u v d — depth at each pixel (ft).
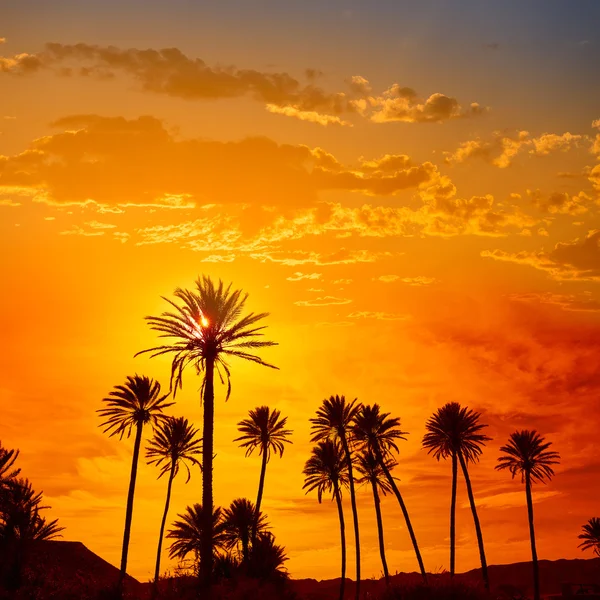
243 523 274.36
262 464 322.75
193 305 200.44
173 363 200.95
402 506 318.86
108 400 275.80
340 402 325.01
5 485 207.41
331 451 329.72
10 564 208.85
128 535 266.77
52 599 218.38
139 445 277.64
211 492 196.13
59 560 296.71
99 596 245.86
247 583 198.29
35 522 210.59
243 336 200.85
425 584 165.07
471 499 328.70
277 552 219.00
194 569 212.23
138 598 256.32
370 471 330.54
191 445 323.16
